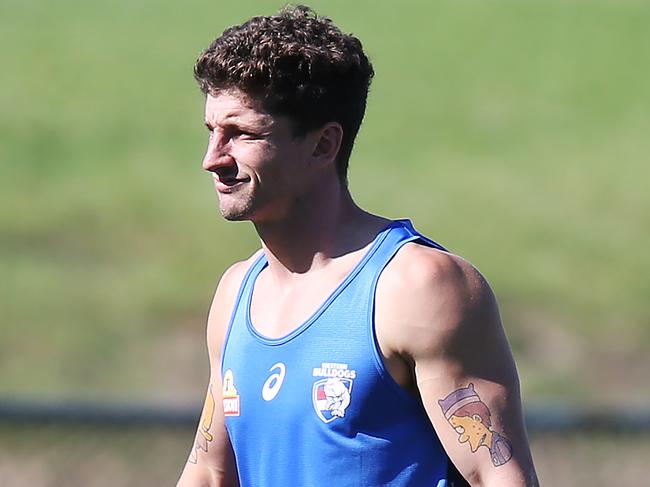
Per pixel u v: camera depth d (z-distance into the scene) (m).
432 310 9.42
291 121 9.70
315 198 9.95
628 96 98.75
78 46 106.75
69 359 42.56
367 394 9.50
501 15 125.50
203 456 11.05
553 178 76.50
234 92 9.71
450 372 9.42
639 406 23.89
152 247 58.97
